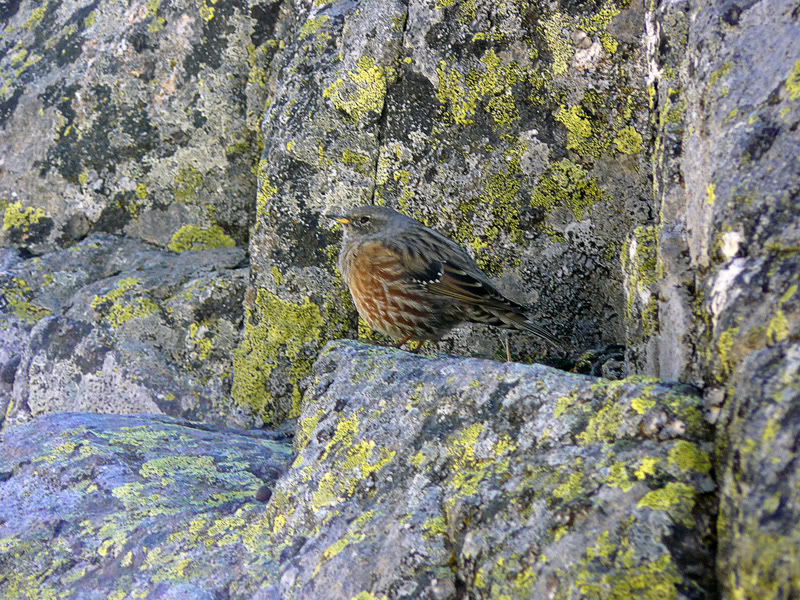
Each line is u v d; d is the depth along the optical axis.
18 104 12.16
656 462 4.70
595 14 8.88
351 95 9.66
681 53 6.39
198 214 11.73
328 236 9.89
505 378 5.78
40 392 10.90
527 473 5.17
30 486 7.64
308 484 6.34
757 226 4.87
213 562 6.29
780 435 4.05
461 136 9.36
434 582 5.15
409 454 5.95
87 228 11.97
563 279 9.16
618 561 4.43
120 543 6.76
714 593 4.25
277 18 11.50
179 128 11.66
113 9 12.01
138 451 8.08
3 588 6.70
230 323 10.72
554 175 9.11
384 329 9.29
